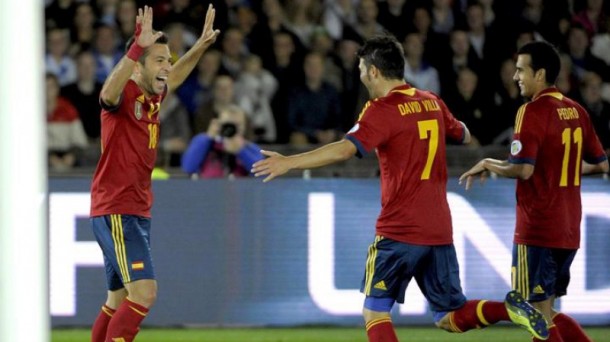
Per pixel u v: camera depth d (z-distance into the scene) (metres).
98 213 18.39
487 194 29.00
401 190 17.09
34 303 5.24
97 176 18.56
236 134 29.95
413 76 36.72
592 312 29.00
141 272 18.28
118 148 18.22
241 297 28.97
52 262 28.28
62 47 36.50
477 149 29.91
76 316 28.41
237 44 36.59
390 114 16.91
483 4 39.88
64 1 37.59
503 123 36.53
